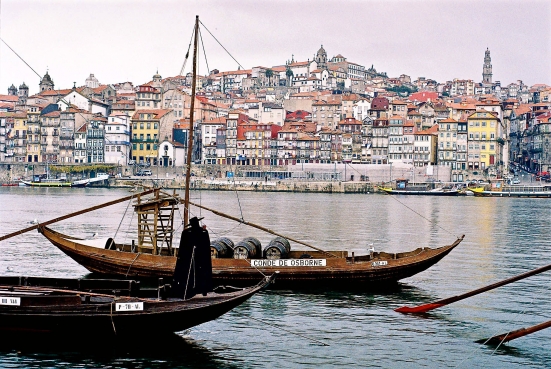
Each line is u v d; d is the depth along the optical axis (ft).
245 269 197.77
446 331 162.50
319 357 142.92
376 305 185.26
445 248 208.23
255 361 139.64
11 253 273.33
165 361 138.31
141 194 213.46
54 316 141.28
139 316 141.69
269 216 484.74
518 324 169.37
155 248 210.38
